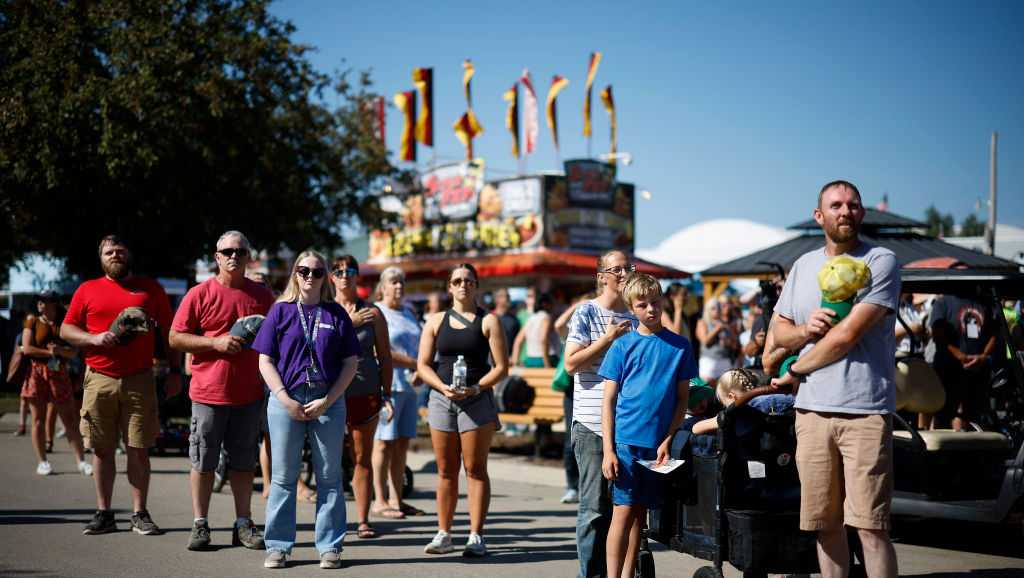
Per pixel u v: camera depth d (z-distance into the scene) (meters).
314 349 6.31
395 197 30.34
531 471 11.52
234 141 20.73
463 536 7.57
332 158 24.84
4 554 6.42
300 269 6.36
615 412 5.21
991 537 7.88
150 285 7.43
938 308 8.47
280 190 21.81
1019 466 6.40
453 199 28.77
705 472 5.18
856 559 5.61
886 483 4.41
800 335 4.71
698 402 5.96
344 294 7.52
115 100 18.86
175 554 6.55
